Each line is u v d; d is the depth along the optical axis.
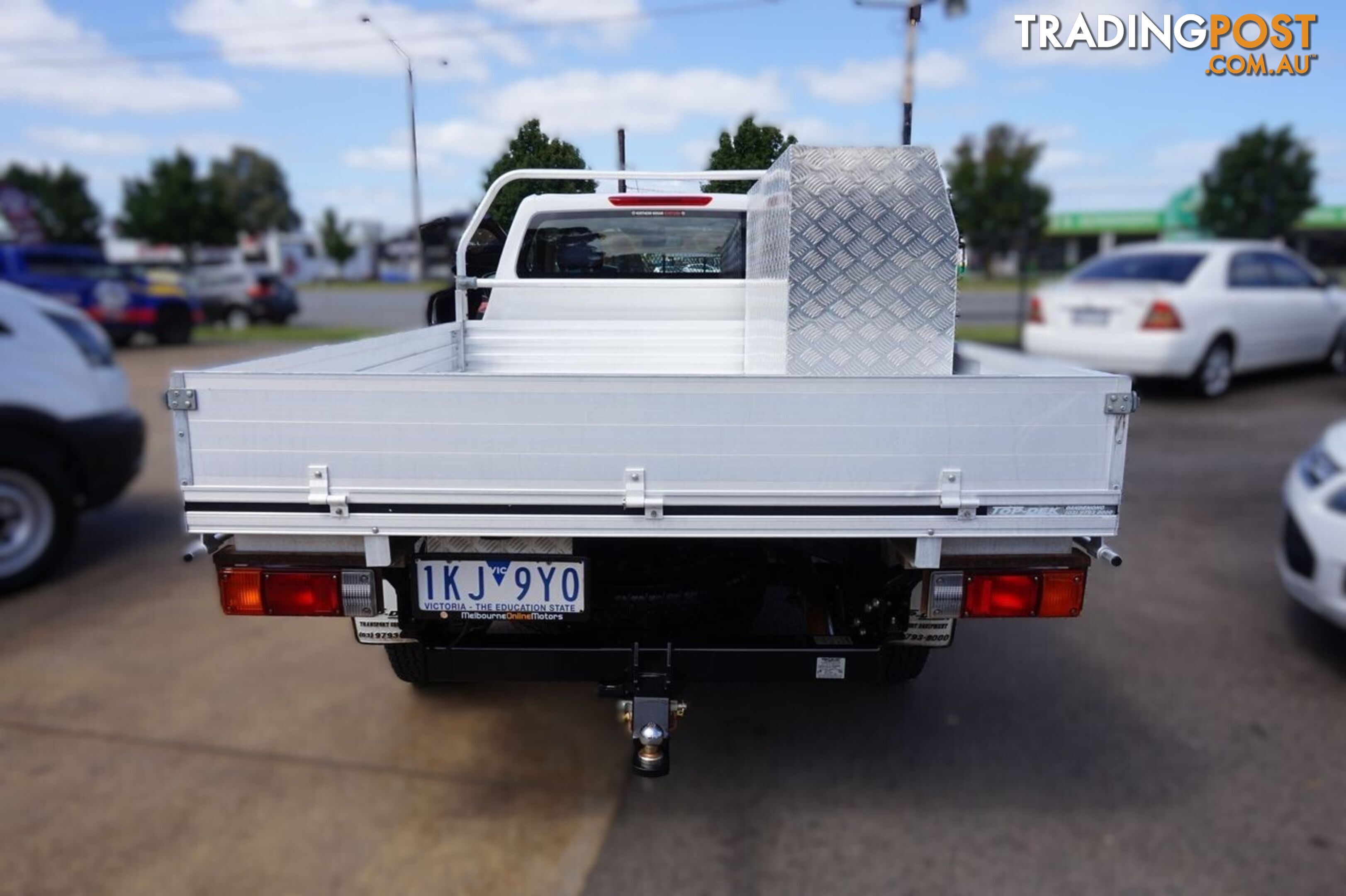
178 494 6.58
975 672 3.87
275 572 2.34
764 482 2.23
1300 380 10.30
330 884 2.55
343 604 2.36
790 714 3.55
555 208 4.06
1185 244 9.54
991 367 3.20
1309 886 2.54
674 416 2.20
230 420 2.20
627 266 4.16
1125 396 2.24
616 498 2.23
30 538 4.68
